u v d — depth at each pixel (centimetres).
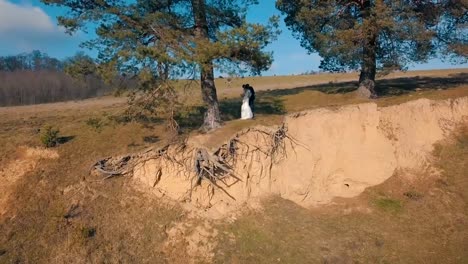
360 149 2147
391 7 2216
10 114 2780
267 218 1816
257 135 1964
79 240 1570
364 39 2292
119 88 1880
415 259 1684
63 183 1797
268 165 1944
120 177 1841
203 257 1616
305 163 2034
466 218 1888
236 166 1870
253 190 1900
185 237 1672
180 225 1706
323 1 2398
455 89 2653
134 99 1962
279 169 1981
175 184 1811
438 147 2284
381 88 2948
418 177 2138
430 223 1880
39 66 6888
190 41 1839
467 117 2456
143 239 1639
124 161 1864
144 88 1827
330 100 2641
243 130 1959
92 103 3488
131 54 1684
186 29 1970
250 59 1789
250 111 2209
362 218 1908
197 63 1703
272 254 1652
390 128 2228
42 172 1842
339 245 1734
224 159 1839
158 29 1845
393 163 2156
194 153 1828
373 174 2117
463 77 3481
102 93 4772
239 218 1784
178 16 1941
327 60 2555
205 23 2014
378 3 2208
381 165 2136
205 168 1797
